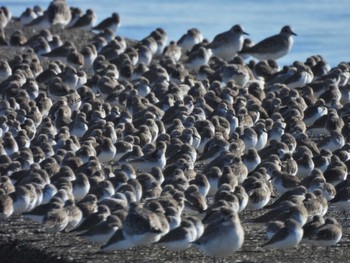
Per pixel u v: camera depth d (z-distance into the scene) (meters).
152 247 26.11
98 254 25.55
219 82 46.16
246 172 32.16
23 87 44.69
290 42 51.25
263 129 37.19
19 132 37.00
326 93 44.41
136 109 41.62
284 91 44.78
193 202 28.06
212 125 38.06
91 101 42.78
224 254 24.55
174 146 34.78
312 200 28.23
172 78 47.47
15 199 28.38
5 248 26.78
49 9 58.28
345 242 27.05
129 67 48.19
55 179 30.59
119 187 29.48
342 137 37.00
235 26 52.22
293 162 33.12
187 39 55.41
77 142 36.00
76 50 51.59
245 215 29.30
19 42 54.22
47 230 27.09
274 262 25.05
